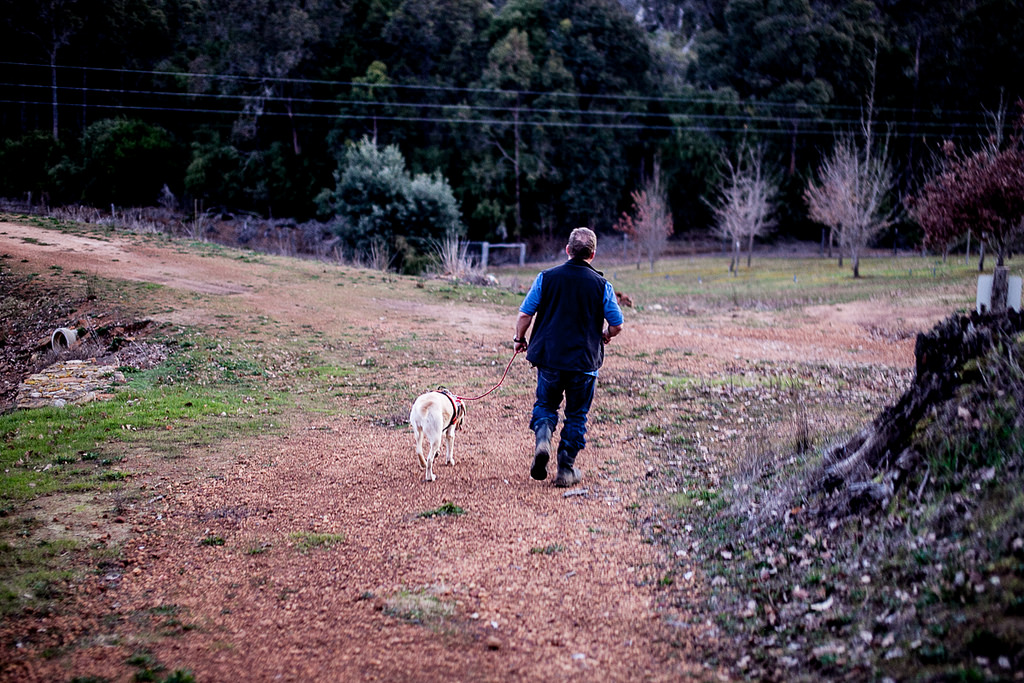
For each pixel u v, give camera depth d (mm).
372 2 52250
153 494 6180
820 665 3156
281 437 8133
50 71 46938
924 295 20828
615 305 5918
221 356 12203
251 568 4703
